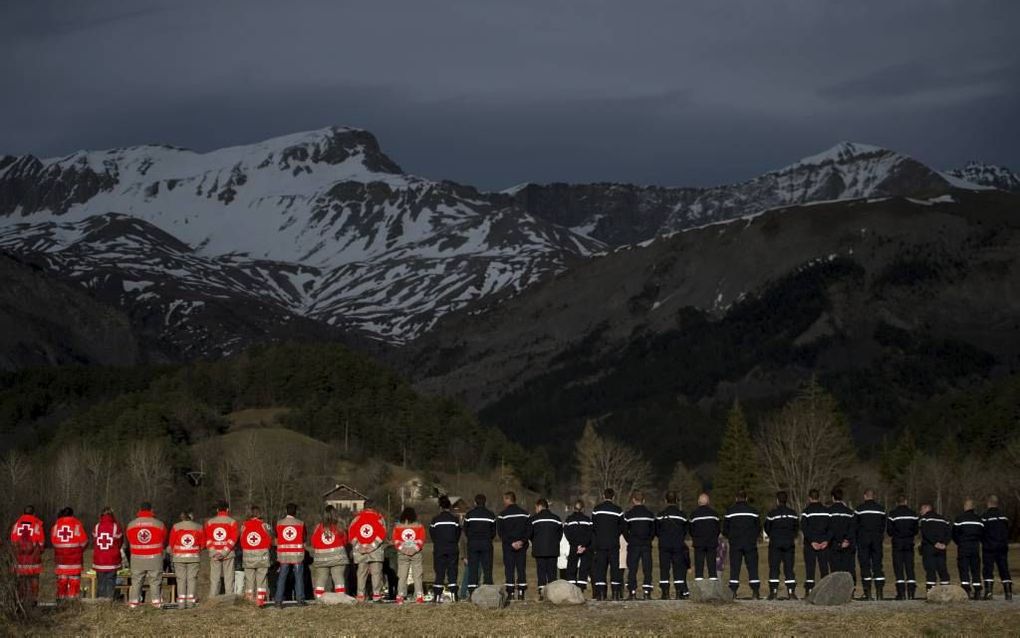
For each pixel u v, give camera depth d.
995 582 51.28
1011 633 34.66
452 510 42.31
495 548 102.31
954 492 140.38
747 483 144.75
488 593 38.56
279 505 153.88
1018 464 130.12
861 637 33.97
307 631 34.88
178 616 37.81
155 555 39.47
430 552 103.75
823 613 37.31
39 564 38.59
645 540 40.88
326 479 180.75
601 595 40.56
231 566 41.53
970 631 34.91
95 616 37.47
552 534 40.47
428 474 195.75
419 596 40.47
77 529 40.69
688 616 36.59
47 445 196.75
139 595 39.75
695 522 41.31
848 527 40.72
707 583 39.53
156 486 143.00
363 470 191.25
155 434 177.88
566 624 35.62
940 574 41.78
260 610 38.56
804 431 140.62
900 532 41.88
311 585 43.59
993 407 197.62
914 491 140.38
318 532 40.28
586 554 41.31
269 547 40.44
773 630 34.69
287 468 165.88
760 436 167.62
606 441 196.25
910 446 164.50
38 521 38.78
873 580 42.72
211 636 34.47
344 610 38.22
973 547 41.75
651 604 39.00
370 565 40.97
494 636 34.03
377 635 34.25
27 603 37.34
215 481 165.00
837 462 141.25
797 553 83.62
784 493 41.38
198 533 40.38
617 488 170.88
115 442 170.62
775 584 41.03
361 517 41.12
